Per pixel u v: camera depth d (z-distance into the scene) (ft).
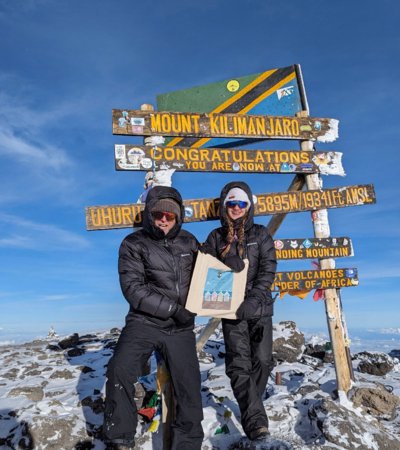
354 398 13.91
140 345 10.14
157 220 10.30
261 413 10.95
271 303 11.69
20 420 11.44
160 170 13.71
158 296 9.90
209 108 15.92
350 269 15.53
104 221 13.05
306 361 21.77
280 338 21.68
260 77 16.33
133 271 10.16
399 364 21.47
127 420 9.65
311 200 15.44
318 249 15.31
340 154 16.20
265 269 11.76
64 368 18.47
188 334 10.61
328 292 15.24
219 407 12.85
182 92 15.90
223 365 19.02
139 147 13.61
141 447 10.89
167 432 10.79
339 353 14.78
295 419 12.65
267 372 11.76
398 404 14.21
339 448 10.85
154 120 13.93
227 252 11.61
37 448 10.57
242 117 15.05
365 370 20.66
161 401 11.07
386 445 11.39
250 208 11.96
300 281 15.01
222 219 12.24
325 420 11.65
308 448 10.50
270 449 10.23
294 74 16.37
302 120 15.85
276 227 16.30
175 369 10.21
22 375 18.07
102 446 10.91
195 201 14.06
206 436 11.58
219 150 14.49
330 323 14.98
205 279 10.46
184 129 14.26
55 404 12.50
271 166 15.17
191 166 14.11
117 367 9.83
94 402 12.76
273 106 16.24
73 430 11.12
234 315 10.89
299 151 15.65
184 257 10.55
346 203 15.74
